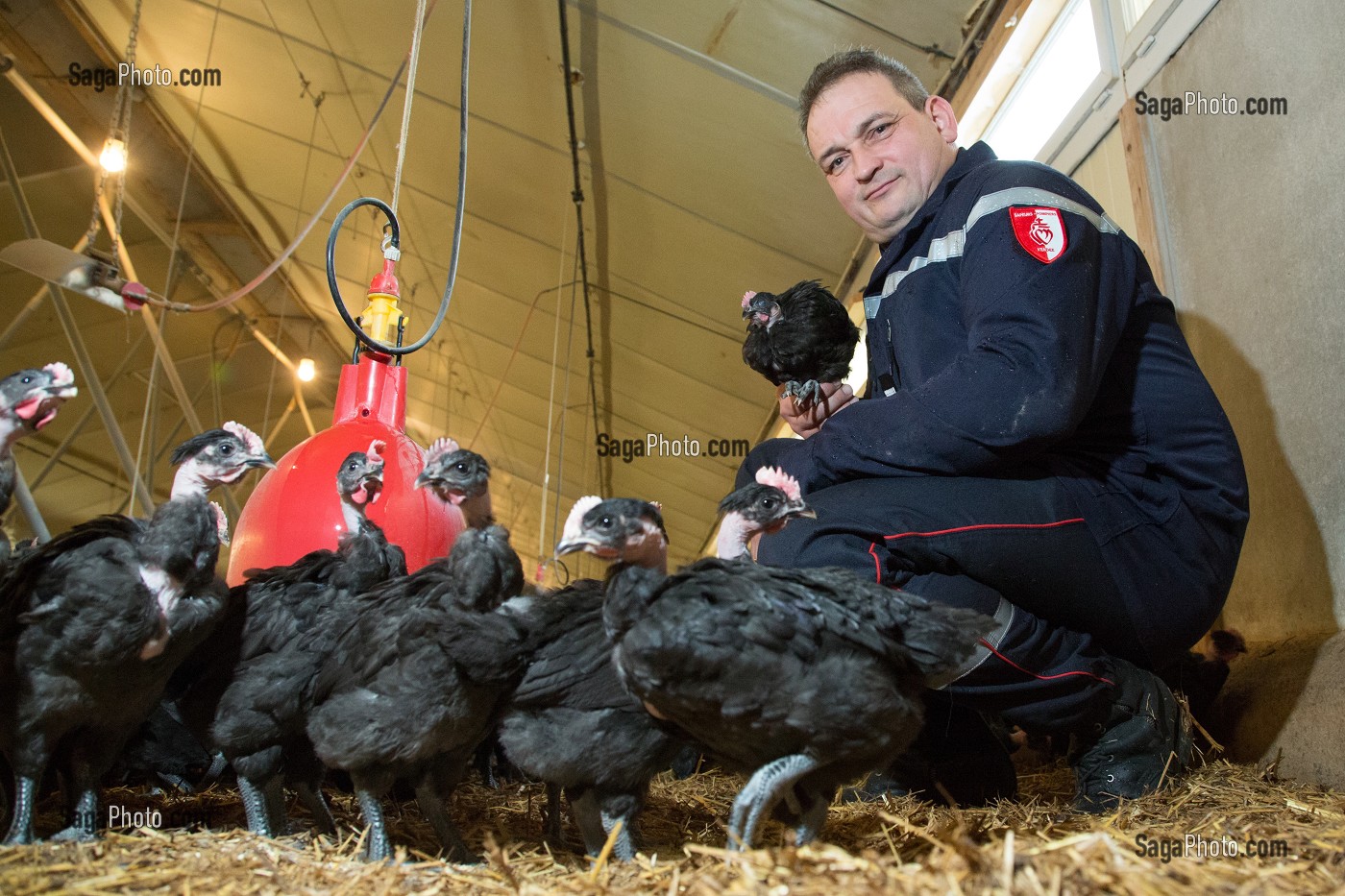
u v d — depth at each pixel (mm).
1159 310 3852
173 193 11031
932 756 3840
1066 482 3465
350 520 3551
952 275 3793
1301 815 3039
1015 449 3297
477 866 2748
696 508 13531
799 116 4742
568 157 8195
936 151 4301
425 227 10328
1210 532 3578
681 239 8508
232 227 11594
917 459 3400
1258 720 4086
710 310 9211
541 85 7543
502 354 12250
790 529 3488
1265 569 4480
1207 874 2242
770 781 2457
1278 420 4254
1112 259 3613
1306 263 4004
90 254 7883
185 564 2850
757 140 7098
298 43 8414
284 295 13023
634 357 10688
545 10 6820
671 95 7094
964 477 3418
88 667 2713
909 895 2025
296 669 3135
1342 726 3568
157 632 2785
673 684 2482
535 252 9766
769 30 6359
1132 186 5246
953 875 2078
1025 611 3389
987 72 6191
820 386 4484
